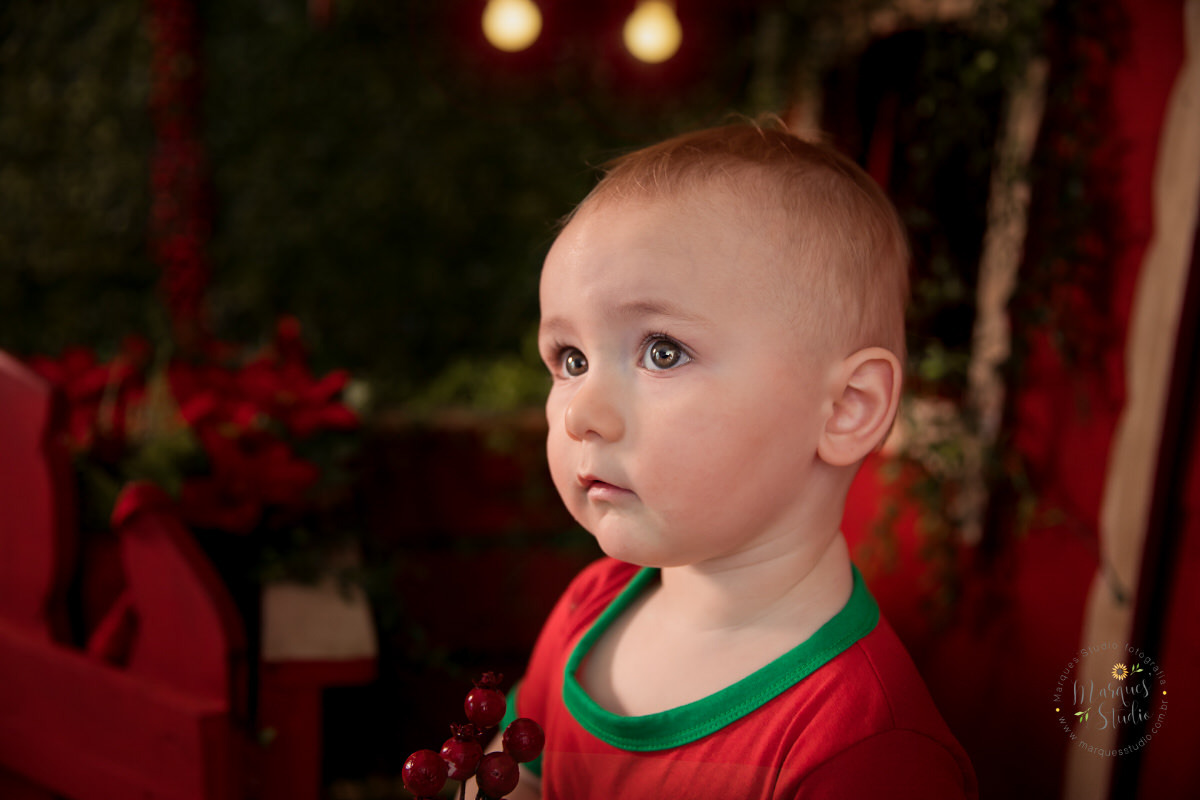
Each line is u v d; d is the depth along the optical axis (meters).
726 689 0.54
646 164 0.55
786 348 0.51
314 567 1.54
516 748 0.50
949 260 2.09
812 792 0.49
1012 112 1.85
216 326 3.59
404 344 3.73
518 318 3.76
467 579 2.73
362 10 3.51
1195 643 1.51
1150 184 1.60
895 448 2.11
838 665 0.54
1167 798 1.53
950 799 0.50
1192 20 1.53
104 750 1.09
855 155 2.43
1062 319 1.76
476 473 2.74
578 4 3.52
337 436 1.75
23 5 3.47
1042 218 1.82
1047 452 1.83
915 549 2.13
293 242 3.62
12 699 1.18
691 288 0.49
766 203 0.52
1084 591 1.72
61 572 1.18
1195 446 1.53
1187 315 1.54
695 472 0.49
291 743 1.24
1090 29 1.71
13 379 1.18
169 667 1.08
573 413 0.51
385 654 2.29
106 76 3.50
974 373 1.99
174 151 3.35
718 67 3.47
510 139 3.67
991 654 1.95
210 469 1.57
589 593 0.73
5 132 3.54
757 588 0.56
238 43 3.50
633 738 0.56
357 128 3.60
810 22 2.62
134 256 3.60
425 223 3.69
